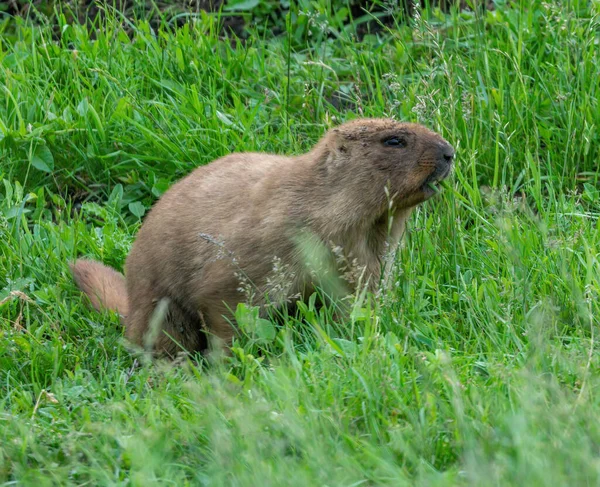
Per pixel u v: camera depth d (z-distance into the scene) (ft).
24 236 38.04
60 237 38.27
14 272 36.81
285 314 32.17
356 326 31.68
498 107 41.57
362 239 32.68
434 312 32.65
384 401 25.61
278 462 22.94
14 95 43.57
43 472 24.61
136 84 44.78
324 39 48.83
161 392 28.37
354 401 25.86
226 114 43.21
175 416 25.68
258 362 28.14
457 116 41.06
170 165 42.34
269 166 34.22
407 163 32.22
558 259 33.27
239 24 51.96
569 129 39.86
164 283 34.47
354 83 44.16
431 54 45.88
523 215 37.27
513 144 41.50
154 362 32.81
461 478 22.43
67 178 42.96
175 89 44.60
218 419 25.09
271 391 26.58
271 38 51.01
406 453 22.91
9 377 30.78
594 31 42.73
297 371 26.66
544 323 30.76
